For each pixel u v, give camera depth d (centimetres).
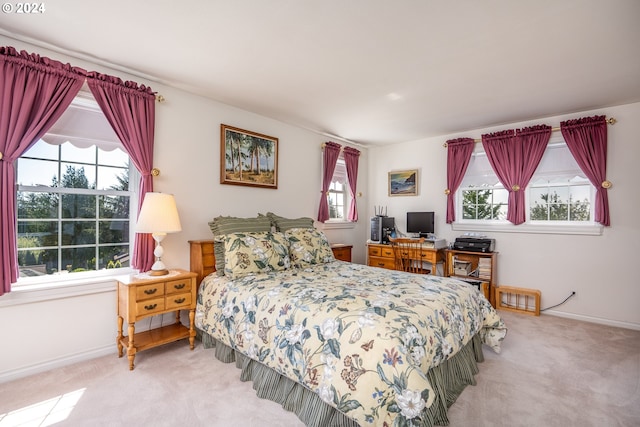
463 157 421
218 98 315
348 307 176
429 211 461
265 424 167
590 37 203
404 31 199
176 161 290
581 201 353
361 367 146
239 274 254
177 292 249
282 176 388
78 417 170
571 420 171
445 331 183
